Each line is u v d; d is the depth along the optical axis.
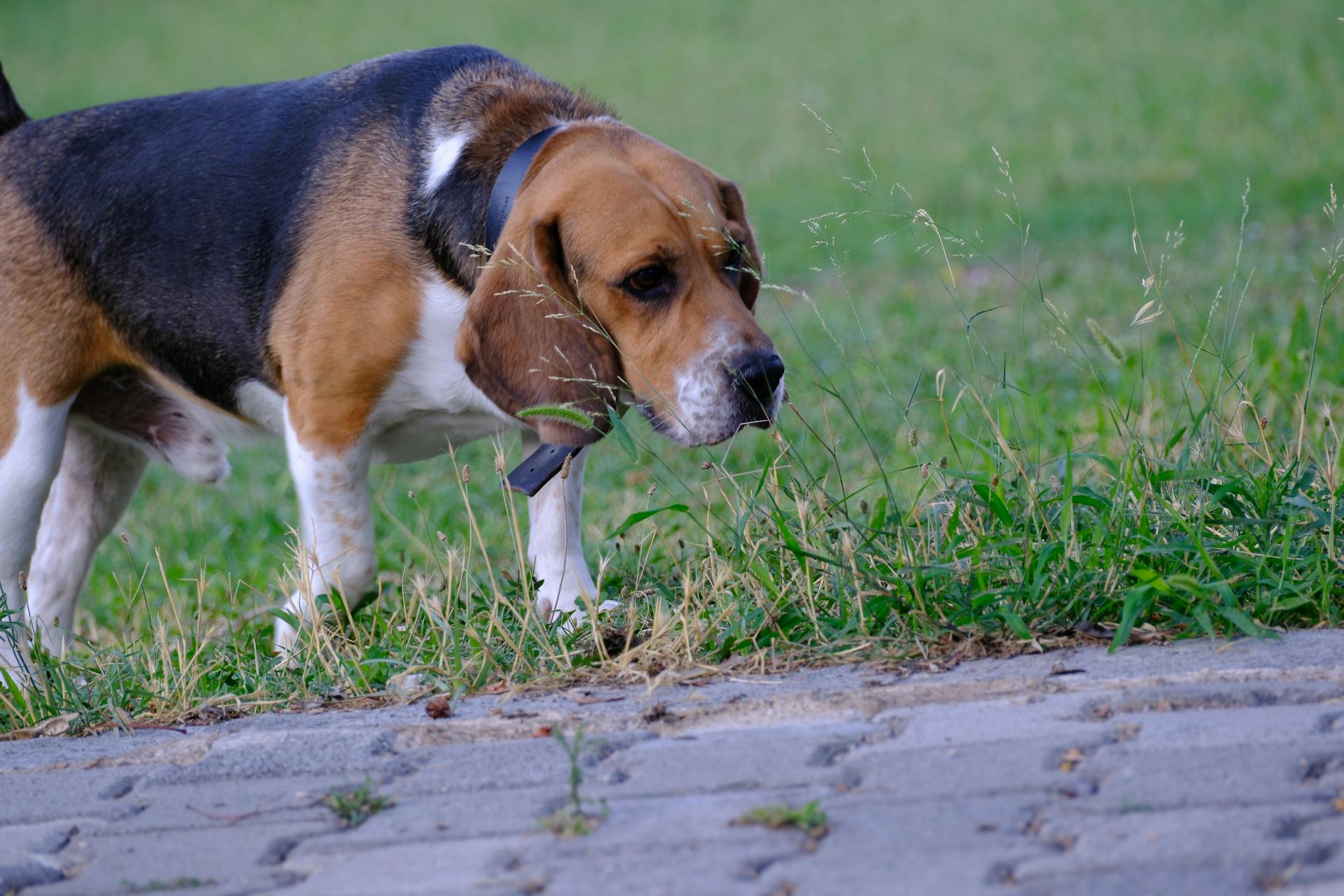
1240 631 6.21
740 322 7.41
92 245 8.57
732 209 8.12
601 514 11.05
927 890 4.00
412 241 7.89
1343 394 10.28
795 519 7.77
